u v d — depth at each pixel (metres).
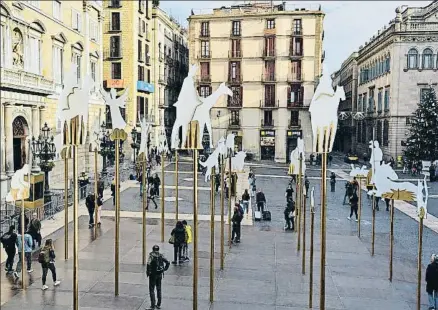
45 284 12.14
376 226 21.02
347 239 18.39
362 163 53.28
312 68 59.19
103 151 29.72
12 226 12.96
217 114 61.03
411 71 42.06
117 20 50.25
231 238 17.83
